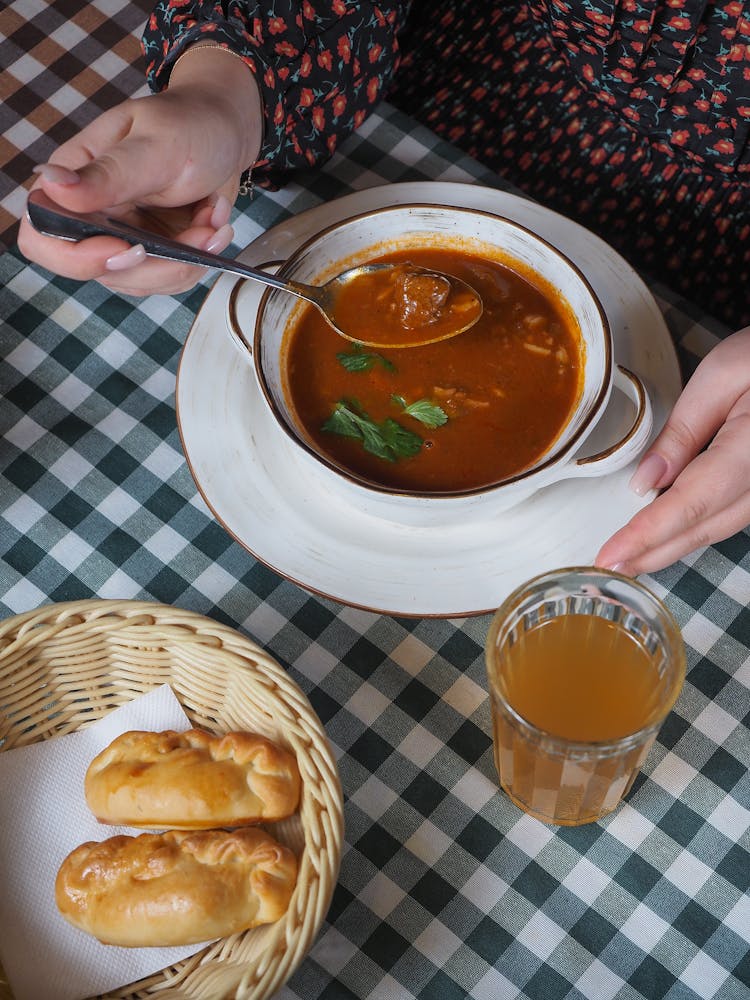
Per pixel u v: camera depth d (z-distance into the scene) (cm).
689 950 53
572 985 53
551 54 81
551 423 59
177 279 59
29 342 67
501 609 49
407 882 55
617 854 55
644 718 52
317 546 58
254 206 70
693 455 60
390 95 81
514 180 79
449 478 58
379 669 59
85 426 65
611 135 80
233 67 64
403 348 60
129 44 76
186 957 51
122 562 62
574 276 59
